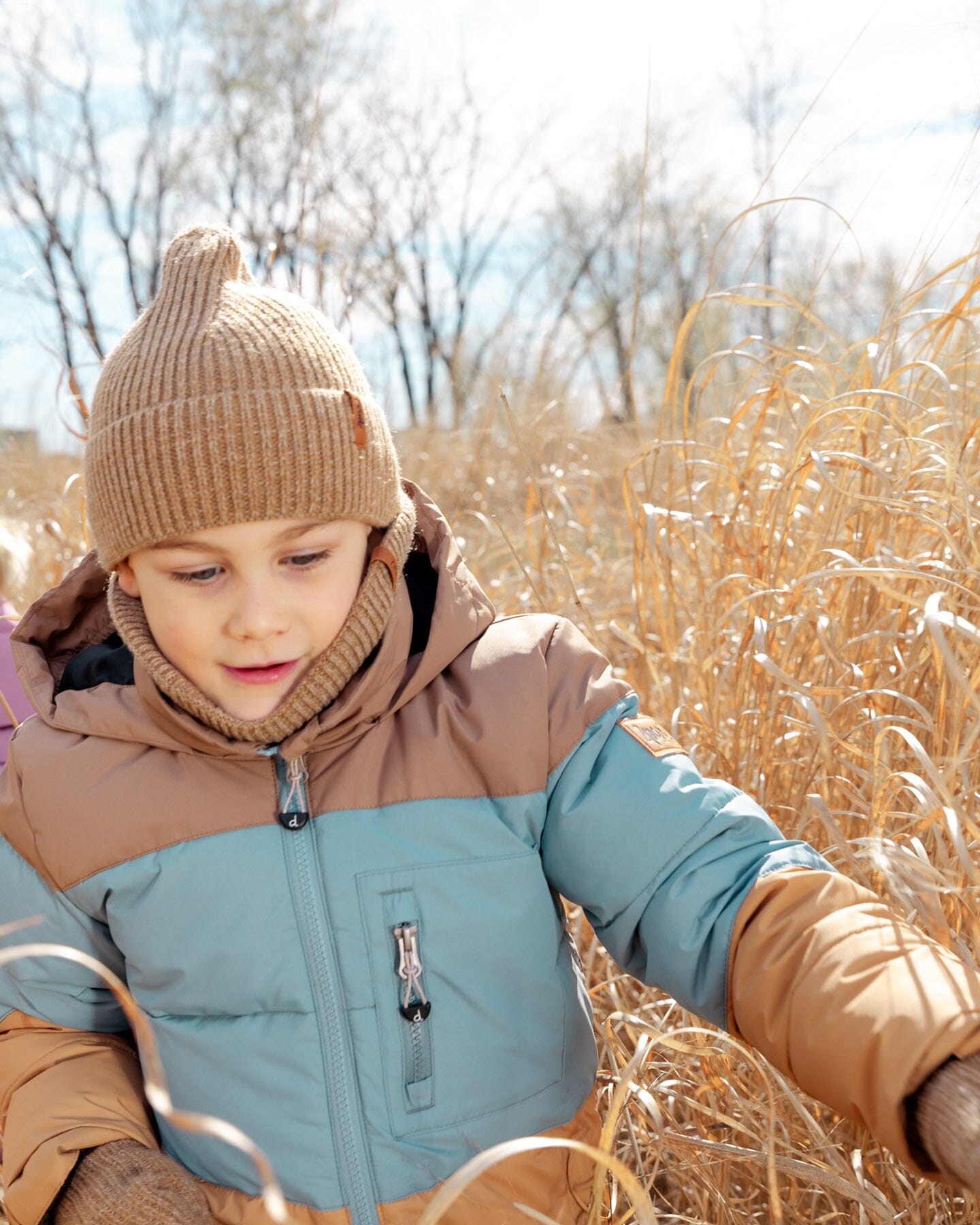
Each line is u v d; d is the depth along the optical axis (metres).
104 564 1.31
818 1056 1.05
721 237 2.12
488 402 4.57
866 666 1.78
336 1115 1.21
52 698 1.43
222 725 1.26
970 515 1.73
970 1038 0.97
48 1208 1.23
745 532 2.09
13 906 1.36
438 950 1.26
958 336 2.10
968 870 1.17
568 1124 1.31
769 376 2.31
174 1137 1.31
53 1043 1.35
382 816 1.29
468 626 1.37
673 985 1.21
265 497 1.22
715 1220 1.48
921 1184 1.40
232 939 1.25
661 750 1.31
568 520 3.30
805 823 1.54
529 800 1.30
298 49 14.84
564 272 15.77
